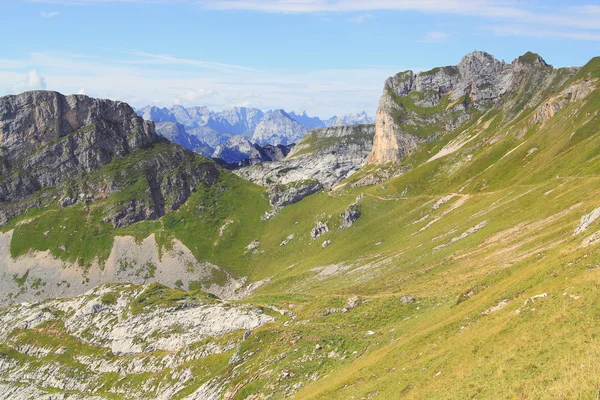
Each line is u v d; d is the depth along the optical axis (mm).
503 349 44719
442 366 50688
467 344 52031
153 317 132250
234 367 91812
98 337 135875
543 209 134250
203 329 120625
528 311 49500
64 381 125688
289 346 85312
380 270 176750
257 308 122688
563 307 44969
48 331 145750
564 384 32438
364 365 67000
